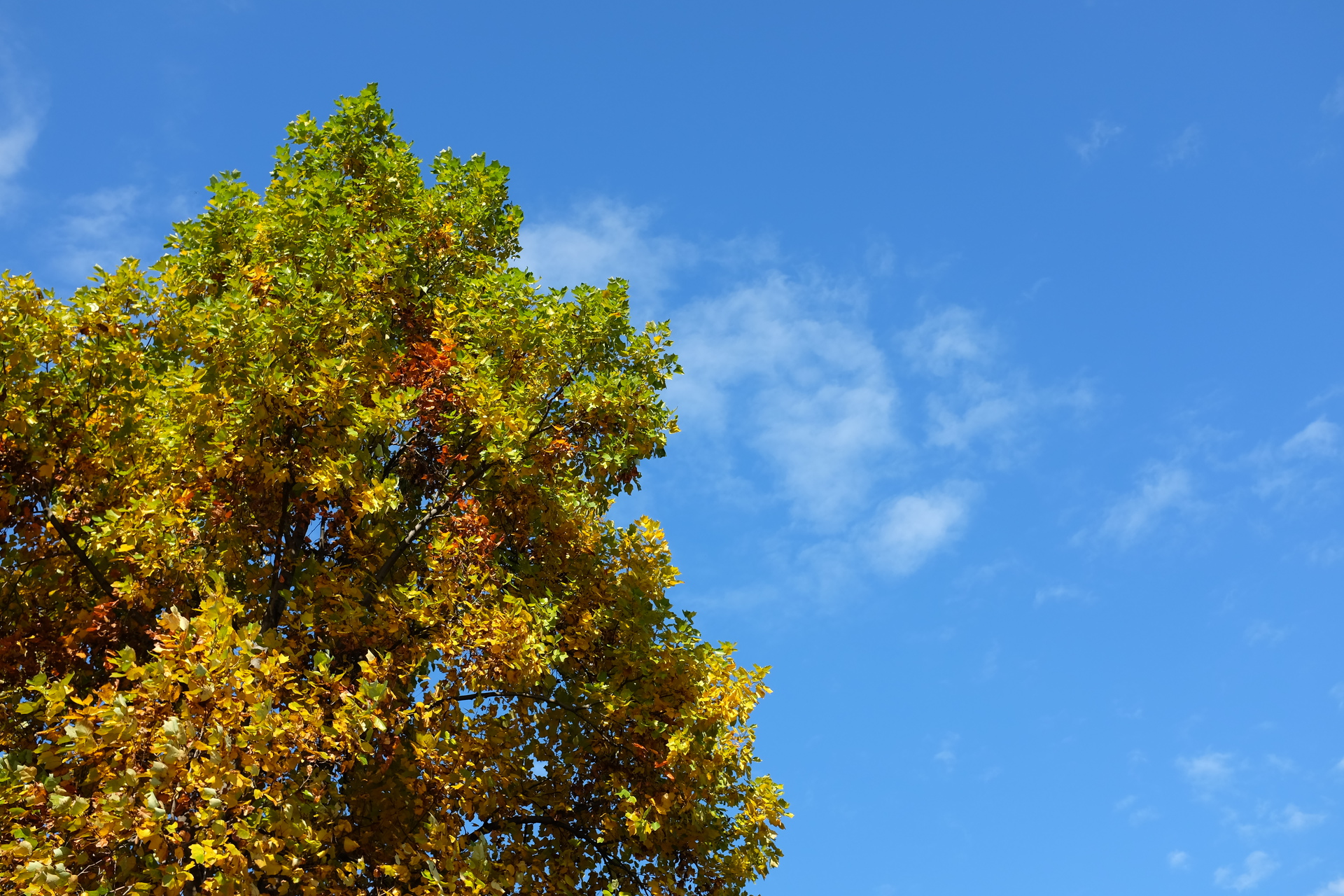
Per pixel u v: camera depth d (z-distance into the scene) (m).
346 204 12.08
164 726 6.58
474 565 9.03
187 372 8.60
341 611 8.91
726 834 10.38
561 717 10.15
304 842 7.07
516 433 9.62
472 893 7.88
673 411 11.04
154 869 6.85
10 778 7.32
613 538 11.26
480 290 11.37
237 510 9.11
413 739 8.69
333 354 9.77
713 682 9.87
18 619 9.24
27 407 8.72
